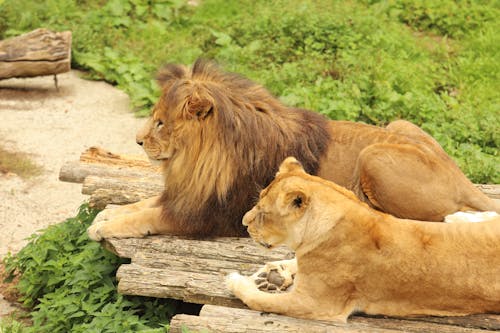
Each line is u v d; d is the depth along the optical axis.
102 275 11.30
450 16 24.69
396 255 8.80
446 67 22.14
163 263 10.53
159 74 11.16
